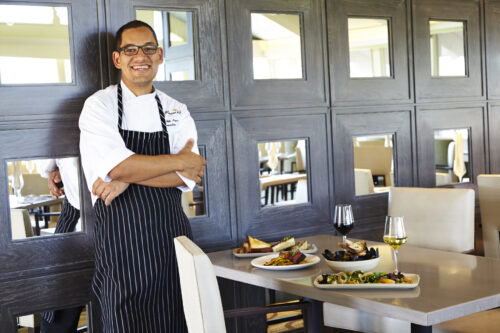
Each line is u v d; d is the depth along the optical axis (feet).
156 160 7.68
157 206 7.79
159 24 9.27
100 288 7.84
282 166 10.48
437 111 12.25
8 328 8.32
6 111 8.21
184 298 5.92
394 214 9.51
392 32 11.60
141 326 7.70
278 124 10.38
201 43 9.61
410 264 7.34
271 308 7.14
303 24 10.59
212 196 9.78
